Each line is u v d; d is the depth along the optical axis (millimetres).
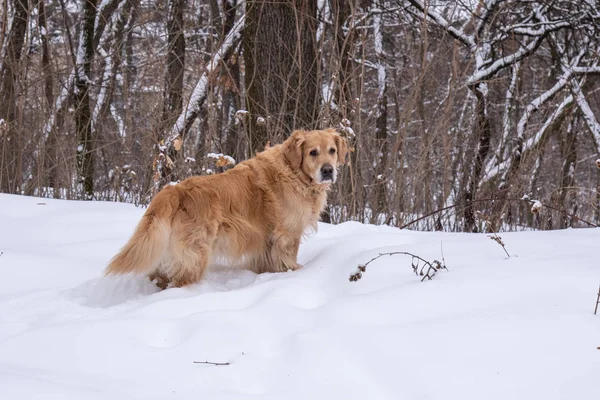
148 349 3035
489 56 11523
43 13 11789
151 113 9109
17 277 4469
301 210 5043
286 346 3068
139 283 4562
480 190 8945
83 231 6020
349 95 8305
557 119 10547
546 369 2619
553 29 10992
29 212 6777
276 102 8367
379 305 3488
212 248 4613
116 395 2438
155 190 7031
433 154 9594
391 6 13086
